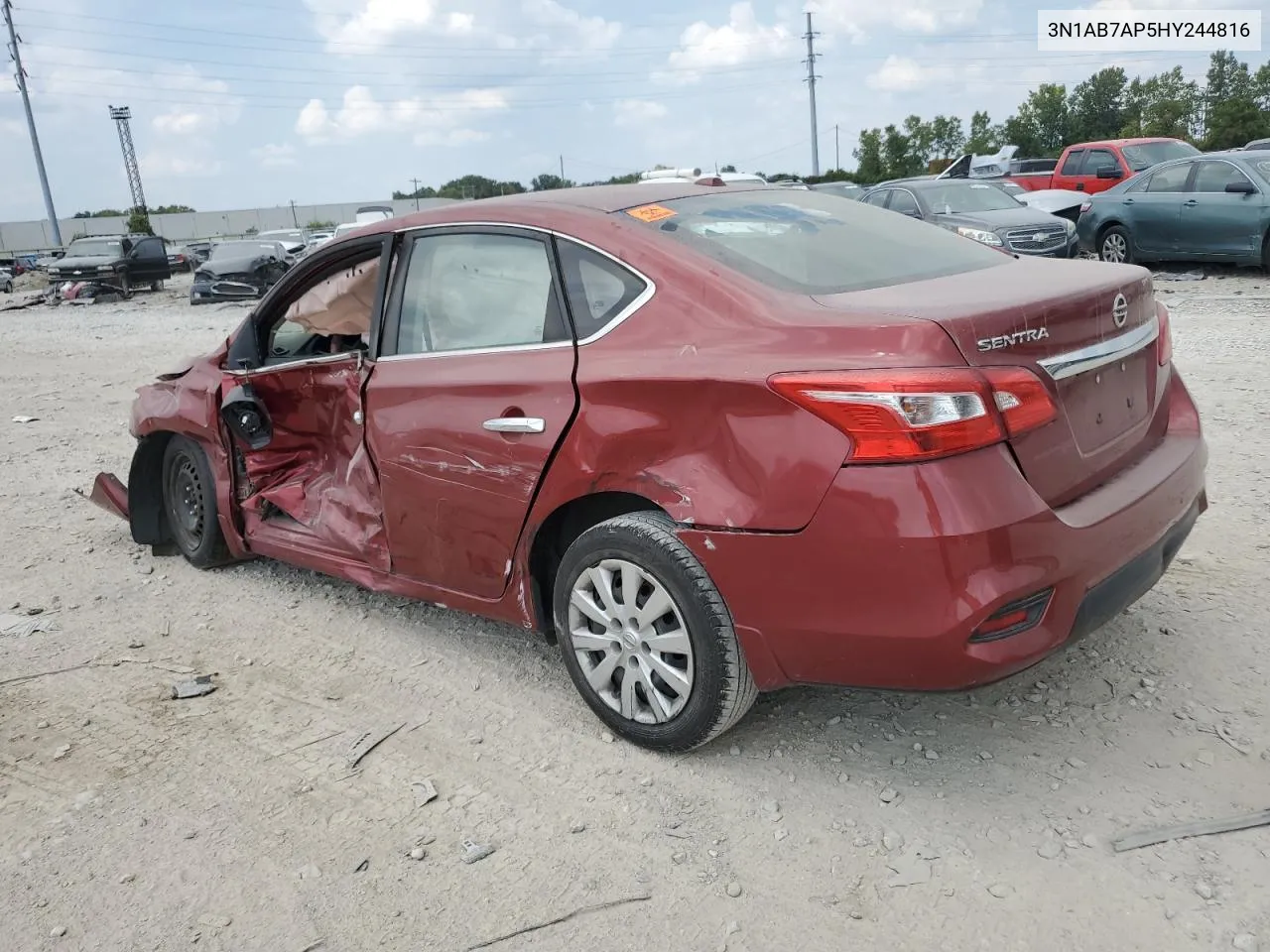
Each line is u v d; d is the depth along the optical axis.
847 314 2.68
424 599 3.81
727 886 2.57
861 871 2.59
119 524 6.05
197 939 2.53
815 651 2.71
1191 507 3.20
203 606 4.67
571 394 3.09
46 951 2.52
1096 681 3.37
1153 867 2.50
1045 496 2.67
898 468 2.49
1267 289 11.70
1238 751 2.94
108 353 14.57
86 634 4.41
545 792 3.03
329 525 4.18
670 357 2.89
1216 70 71.94
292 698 3.73
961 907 2.43
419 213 3.82
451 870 2.71
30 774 3.31
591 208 3.38
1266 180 12.55
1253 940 2.25
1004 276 3.16
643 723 3.14
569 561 3.22
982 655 2.52
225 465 4.70
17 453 8.07
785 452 2.62
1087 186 18.00
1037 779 2.89
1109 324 2.92
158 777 3.24
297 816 3.00
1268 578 4.00
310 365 4.14
